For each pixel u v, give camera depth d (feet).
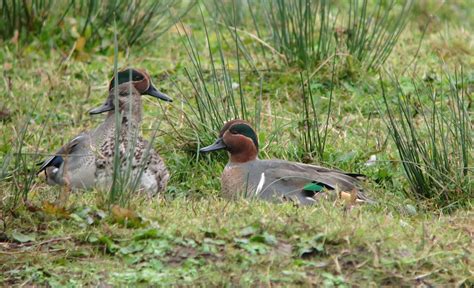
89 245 32.07
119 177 34.83
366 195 38.09
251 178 38.22
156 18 56.85
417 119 45.50
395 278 30.25
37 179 39.65
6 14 53.83
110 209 33.60
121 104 38.88
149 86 39.73
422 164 38.19
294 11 50.11
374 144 43.21
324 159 41.75
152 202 35.29
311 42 50.78
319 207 34.50
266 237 31.60
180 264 30.99
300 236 31.78
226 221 32.91
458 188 37.50
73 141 38.17
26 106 47.03
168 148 42.32
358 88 49.08
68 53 53.31
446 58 52.95
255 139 39.17
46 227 33.12
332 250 31.27
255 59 52.60
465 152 38.14
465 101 47.29
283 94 48.44
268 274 30.04
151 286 29.84
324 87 49.21
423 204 37.52
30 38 53.98
